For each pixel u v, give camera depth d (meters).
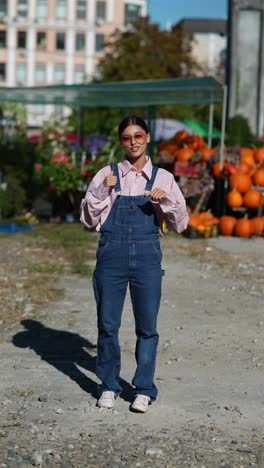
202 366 6.58
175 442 4.93
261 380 6.22
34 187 17.75
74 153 17.67
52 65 82.38
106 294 5.43
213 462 4.65
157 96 16.84
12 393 5.84
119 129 5.34
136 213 5.34
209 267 11.55
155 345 5.50
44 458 4.67
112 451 4.79
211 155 16.53
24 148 17.97
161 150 17.64
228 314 8.57
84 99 18.20
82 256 12.37
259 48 25.36
